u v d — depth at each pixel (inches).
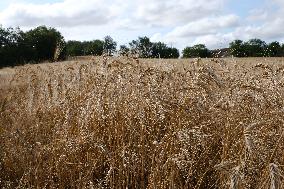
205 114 217.2
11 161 239.5
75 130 240.5
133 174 212.2
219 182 192.9
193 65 263.7
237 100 206.8
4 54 2503.7
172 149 199.0
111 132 232.2
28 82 394.3
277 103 209.6
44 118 289.9
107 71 271.1
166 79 257.9
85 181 205.3
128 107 237.9
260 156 161.6
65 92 297.0
